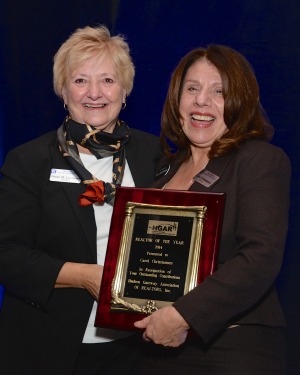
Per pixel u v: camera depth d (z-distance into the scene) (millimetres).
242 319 2289
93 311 2598
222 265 2256
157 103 3861
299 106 3588
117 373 2666
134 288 2291
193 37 3766
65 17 3828
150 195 2373
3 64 3828
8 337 2637
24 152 2664
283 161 2324
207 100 2449
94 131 2650
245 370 2250
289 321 3615
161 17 3816
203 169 2428
